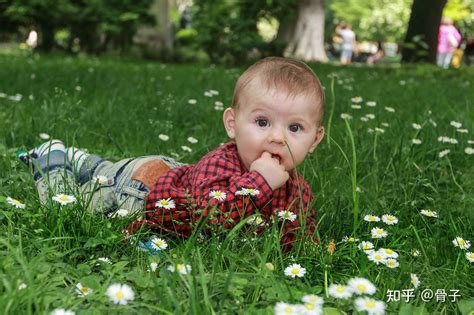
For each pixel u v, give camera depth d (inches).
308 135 43.0
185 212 43.3
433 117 88.6
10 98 91.8
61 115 75.6
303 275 37.7
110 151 66.1
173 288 34.2
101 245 40.7
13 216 43.6
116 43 320.8
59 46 312.0
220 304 34.1
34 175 50.0
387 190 57.5
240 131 43.3
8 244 35.5
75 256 38.9
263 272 36.5
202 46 269.7
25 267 33.3
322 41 384.8
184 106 94.2
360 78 186.4
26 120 76.0
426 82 182.5
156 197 43.9
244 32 260.2
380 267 39.4
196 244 40.5
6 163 56.2
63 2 294.2
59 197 41.3
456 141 67.3
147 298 34.4
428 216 47.9
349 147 69.8
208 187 43.2
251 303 35.3
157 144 68.3
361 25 720.3
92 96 106.0
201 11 269.6
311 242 41.6
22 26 303.9
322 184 56.1
